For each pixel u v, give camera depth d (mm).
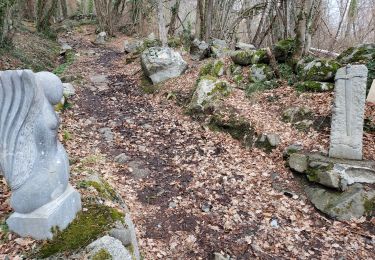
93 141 7414
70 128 7727
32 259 3082
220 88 9281
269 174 6441
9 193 4336
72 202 3562
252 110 8461
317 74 8578
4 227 3412
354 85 6094
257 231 5020
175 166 6793
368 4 21125
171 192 5930
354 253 4586
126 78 12484
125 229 3645
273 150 7012
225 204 5629
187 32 17938
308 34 9688
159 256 4422
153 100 10406
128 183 6062
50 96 3113
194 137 8023
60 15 30031
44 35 18953
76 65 14070
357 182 5523
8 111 2969
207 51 13172
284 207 5555
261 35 16422
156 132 8281
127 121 8750
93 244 3211
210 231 4984
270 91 9133
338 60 9008
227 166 6746
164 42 13156
